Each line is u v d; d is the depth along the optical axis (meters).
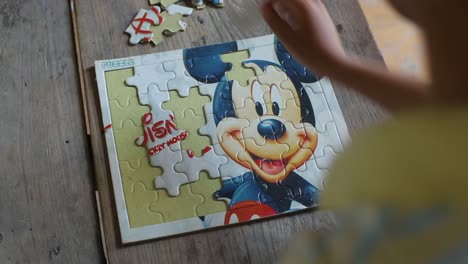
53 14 0.81
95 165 0.71
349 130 0.72
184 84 0.76
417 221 0.36
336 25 0.80
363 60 0.73
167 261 0.65
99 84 0.75
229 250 0.66
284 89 0.75
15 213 0.68
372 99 0.65
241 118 0.73
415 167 0.35
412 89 0.61
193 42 0.79
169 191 0.69
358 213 0.39
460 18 0.31
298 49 0.66
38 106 0.74
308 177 0.70
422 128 0.34
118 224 0.67
